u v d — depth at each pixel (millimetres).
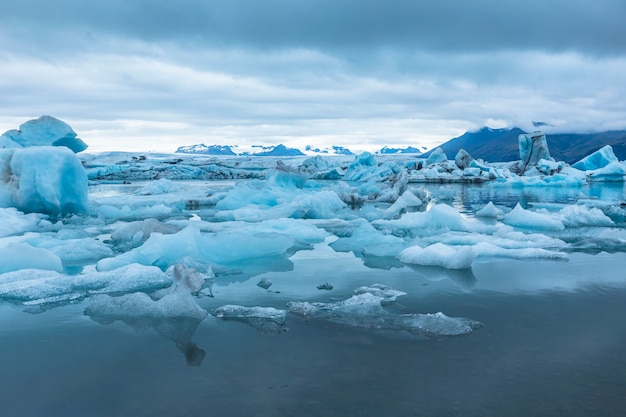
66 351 3094
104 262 5746
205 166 45000
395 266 5891
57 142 16000
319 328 3498
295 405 2320
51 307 4168
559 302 4168
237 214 11562
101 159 58750
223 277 5348
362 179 33688
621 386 2490
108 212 12531
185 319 3768
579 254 6562
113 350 3105
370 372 2703
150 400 2395
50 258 5680
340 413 2238
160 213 12867
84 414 2268
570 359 2857
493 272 5438
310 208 11773
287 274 5480
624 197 18172
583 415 2197
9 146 14758
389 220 10727
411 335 3322
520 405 2297
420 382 2561
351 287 4832
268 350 3062
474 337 3268
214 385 2557
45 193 11398
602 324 3539
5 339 3332
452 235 8000
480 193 21094
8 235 8859
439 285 4852
